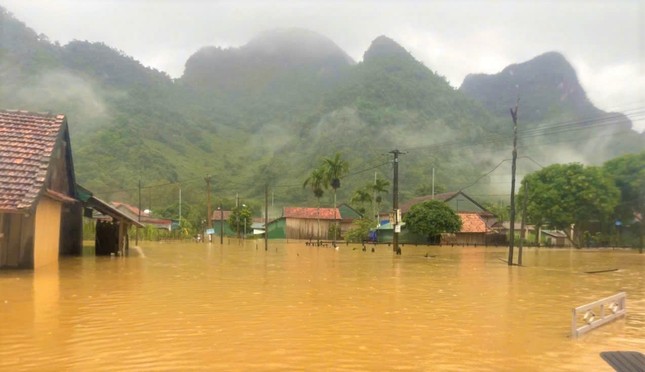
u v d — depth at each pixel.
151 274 22.64
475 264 31.98
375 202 97.88
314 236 93.50
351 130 148.50
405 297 16.23
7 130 23.80
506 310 13.97
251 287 18.33
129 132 147.75
